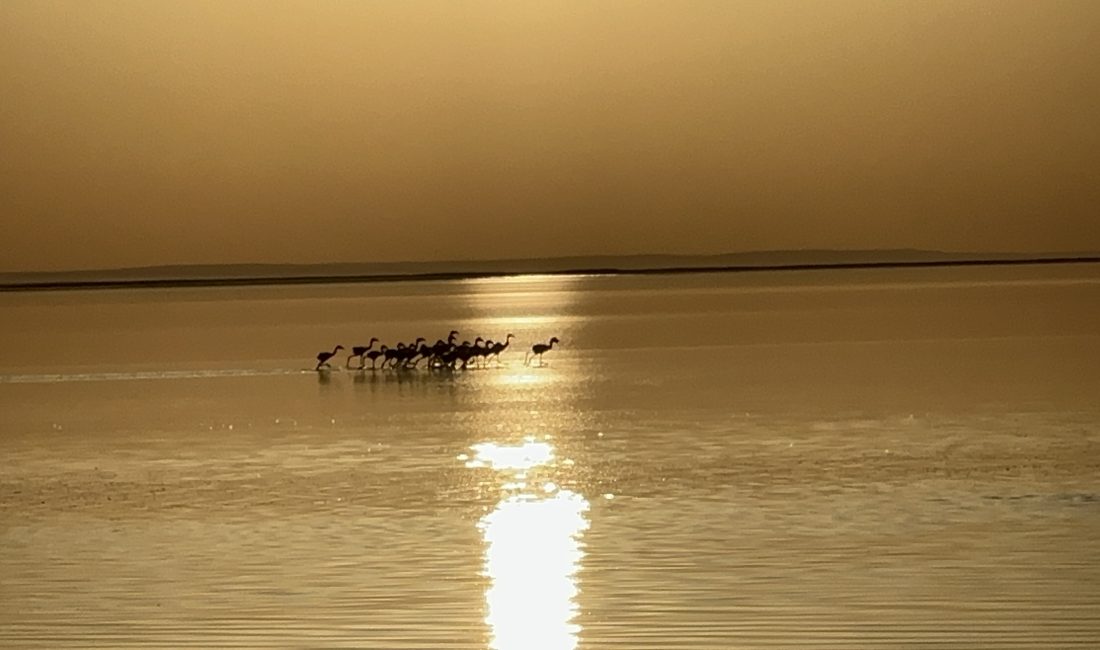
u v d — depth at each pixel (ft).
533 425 349.20
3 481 283.18
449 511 236.02
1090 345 544.62
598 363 536.42
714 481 259.39
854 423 337.52
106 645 159.53
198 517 238.27
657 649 152.46
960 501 234.17
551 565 193.67
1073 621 159.53
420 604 174.29
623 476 267.39
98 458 313.32
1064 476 255.91
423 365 564.71
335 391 458.09
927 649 150.10
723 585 179.52
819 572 185.68
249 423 371.15
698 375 471.21
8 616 173.06
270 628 164.86
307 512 239.09
